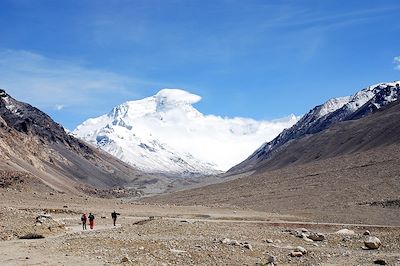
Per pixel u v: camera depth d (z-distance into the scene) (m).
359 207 97.62
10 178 131.75
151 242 37.03
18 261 31.17
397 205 97.06
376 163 145.00
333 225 69.56
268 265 30.59
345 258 33.78
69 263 30.08
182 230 47.12
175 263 30.36
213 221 68.88
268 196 131.75
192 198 164.12
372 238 39.88
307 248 38.94
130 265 29.27
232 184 181.25
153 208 97.56
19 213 55.16
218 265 30.34
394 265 31.05
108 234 43.84
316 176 148.62
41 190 131.50
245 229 52.59
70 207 86.81
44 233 46.91
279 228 61.09
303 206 109.06
